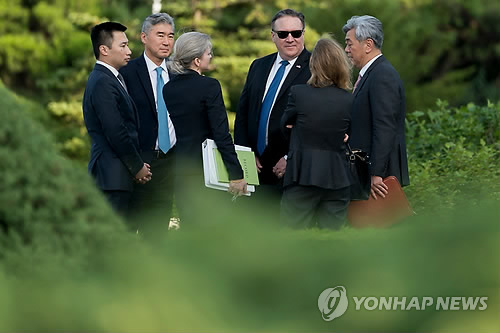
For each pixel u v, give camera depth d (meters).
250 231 9.53
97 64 19.28
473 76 88.06
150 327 6.76
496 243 7.72
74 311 6.77
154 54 21.31
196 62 19.39
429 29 82.06
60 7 74.06
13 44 71.88
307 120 16.97
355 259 7.68
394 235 8.45
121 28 19.28
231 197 19.75
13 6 73.12
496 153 25.66
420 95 81.81
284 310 7.24
